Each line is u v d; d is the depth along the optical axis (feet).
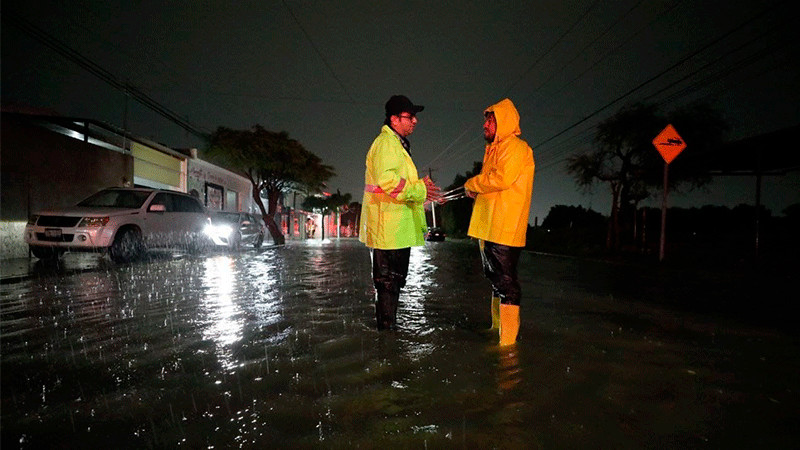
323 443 5.10
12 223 33.12
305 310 13.43
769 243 49.03
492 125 10.28
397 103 10.59
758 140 38.63
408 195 10.02
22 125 34.12
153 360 8.18
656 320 13.04
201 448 5.00
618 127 60.13
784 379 7.58
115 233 28.78
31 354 8.60
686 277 30.09
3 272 23.98
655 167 54.39
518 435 5.34
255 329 10.73
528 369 7.72
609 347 9.46
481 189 9.87
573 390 6.81
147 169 59.00
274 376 7.27
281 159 80.89
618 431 5.51
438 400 6.31
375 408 6.02
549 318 12.80
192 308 13.75
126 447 5.04
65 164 39.01
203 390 6.68
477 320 12.12
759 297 19.72
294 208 142.82
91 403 6.23
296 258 41.16
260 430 5.41
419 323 11.62
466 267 33.86
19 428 5.49
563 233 88.17
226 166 90.38
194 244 38.93
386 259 10.64
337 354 8.52
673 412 6.11
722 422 5.83
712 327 12.19
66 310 13.37
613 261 47.96
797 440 5.38
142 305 14.25
